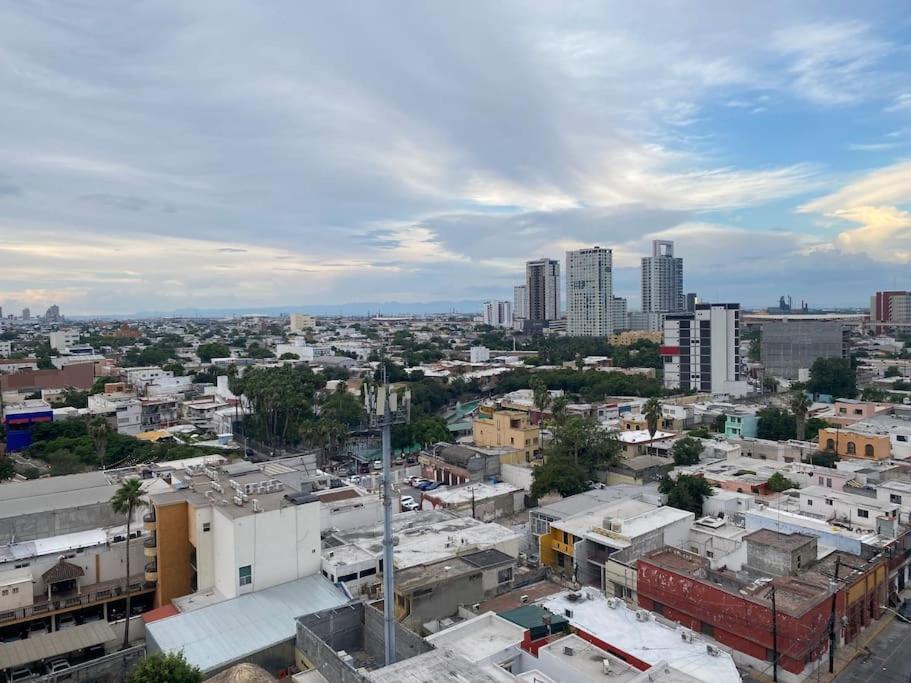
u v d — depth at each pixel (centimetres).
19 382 19488
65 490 7588
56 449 12131
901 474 9038
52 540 6612
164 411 16100
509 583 6450
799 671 4978
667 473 9869
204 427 15488
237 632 5338
